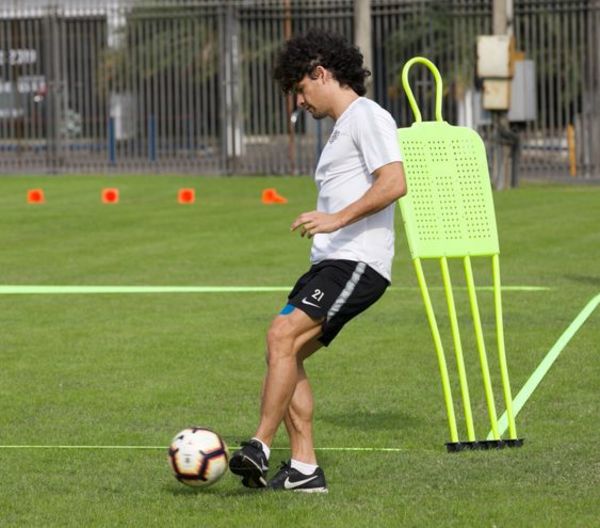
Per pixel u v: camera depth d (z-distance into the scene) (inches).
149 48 3090.6
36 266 1405.0
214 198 2294.5
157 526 526.6
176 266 1398.9
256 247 1560.0
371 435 690.2
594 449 648.4
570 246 1539.1
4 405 771.4
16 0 3132.4
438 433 693.9
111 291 1219.9
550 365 872.3
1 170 3132.4
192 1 3154.5
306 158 3117.6
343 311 564.7
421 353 918.4
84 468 627.8
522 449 650.2
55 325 1043.3
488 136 2490.2
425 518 531.5
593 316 1065.5
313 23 3041.3
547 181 2684.5
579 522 523.8
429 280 1286.9
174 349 941.2
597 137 2822.3
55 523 533.6
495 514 536.1
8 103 3186.5
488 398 657.6
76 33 3127.5
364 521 527.8
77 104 3243.1
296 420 578.6
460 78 2940.5
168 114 3090.6
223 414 745.0
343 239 568.1
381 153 557.0
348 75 574.6
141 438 690.2
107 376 851.4
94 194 2393.0
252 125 3203.7
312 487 575.8
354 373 853.8
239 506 552.7
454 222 631.2
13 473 618.5
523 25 3107.8
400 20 2928.2
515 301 1146.7
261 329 1018.7
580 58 2955.2
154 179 2802.7
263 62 3093.0
